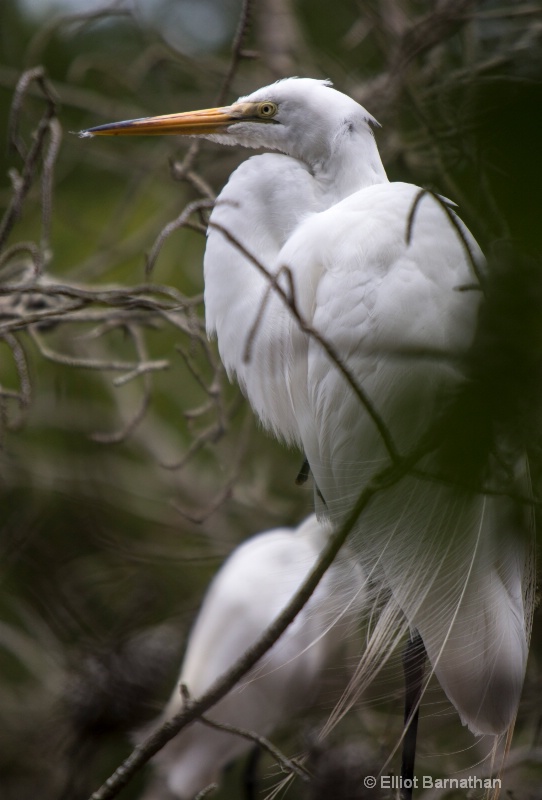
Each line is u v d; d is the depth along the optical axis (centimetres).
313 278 451
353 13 851
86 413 869
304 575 446
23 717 700
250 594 638
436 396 239
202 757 645
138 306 457
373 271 428
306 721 538
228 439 865
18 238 914
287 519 795
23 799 653
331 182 505
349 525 288
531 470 198
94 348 862
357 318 424
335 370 430
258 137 514
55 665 738
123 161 802
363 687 369
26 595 816
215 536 845
